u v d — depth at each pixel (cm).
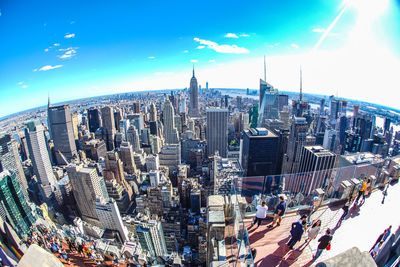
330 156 7094
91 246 3391
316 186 1805
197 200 10019
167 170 14525
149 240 7262
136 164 16262
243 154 11444
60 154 15462
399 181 2238
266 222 1675
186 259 6881
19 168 10294
